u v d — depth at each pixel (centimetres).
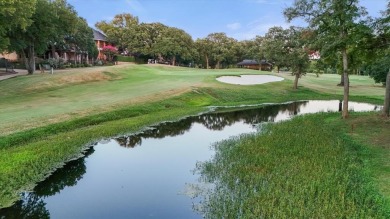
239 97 3797
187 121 2439
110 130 1920
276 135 1725
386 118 2102
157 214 905
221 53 11075
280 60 4572
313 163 1215
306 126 1975
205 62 11694
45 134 1738
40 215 912
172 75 5006
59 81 3816
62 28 4897
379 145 1465
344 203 878
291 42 4362
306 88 4762
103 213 921
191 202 977
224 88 4034
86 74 4319
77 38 7275
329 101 3834
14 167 1200
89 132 1839
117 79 4366
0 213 918
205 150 1583
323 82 5859
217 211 876
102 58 9150
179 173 1240
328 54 2298
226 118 2602
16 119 1948
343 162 1215
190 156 1480
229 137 1847
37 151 1405
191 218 877
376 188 981
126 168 1313
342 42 2044
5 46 2619
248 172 1153
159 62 10169
